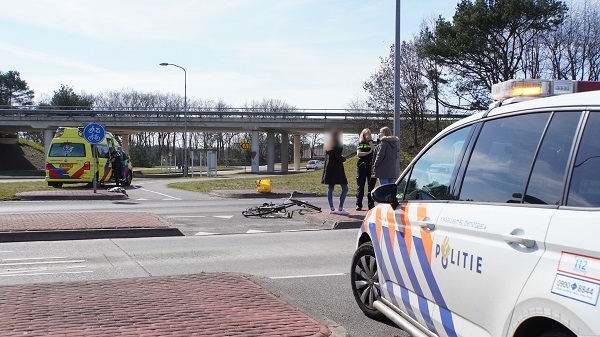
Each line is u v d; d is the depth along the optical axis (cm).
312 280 772
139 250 995
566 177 320
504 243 342
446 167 455
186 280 696
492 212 365
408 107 4916
